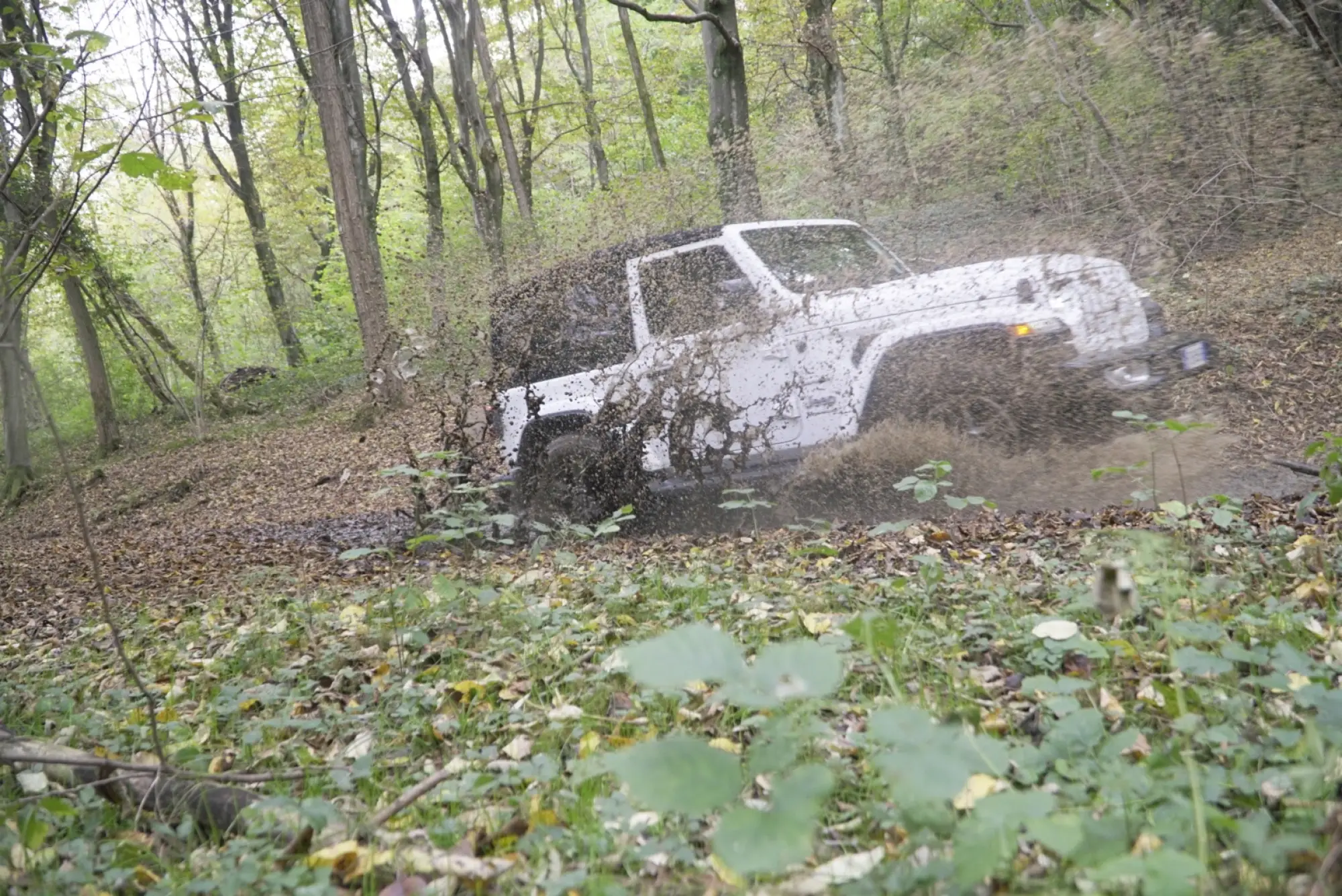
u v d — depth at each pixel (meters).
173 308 30.34
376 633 4.82
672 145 30.94
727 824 1.28
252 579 7.32
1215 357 6.14
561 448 7.14
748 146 9.69
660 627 4.27
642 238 7.22
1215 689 2.74
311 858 2.30
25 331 27.16
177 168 4.06
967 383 6.17
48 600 8.91
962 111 9.61
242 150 29.30
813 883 1.88
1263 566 4.21
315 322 30.61
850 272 6.92
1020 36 14.60
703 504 7.13
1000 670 3.32
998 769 1.46
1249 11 12.14
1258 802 2.04
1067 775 2.18
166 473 19.67
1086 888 1.69
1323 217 10.70
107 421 26.77
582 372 7.20
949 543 5.54
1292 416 7.52
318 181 29.34
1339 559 4.15
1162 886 1.37
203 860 2.45
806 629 3.97
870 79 10.53
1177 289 9.62
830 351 6.41
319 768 2.98
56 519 18.30
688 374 6.71
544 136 29.19
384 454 15.47
